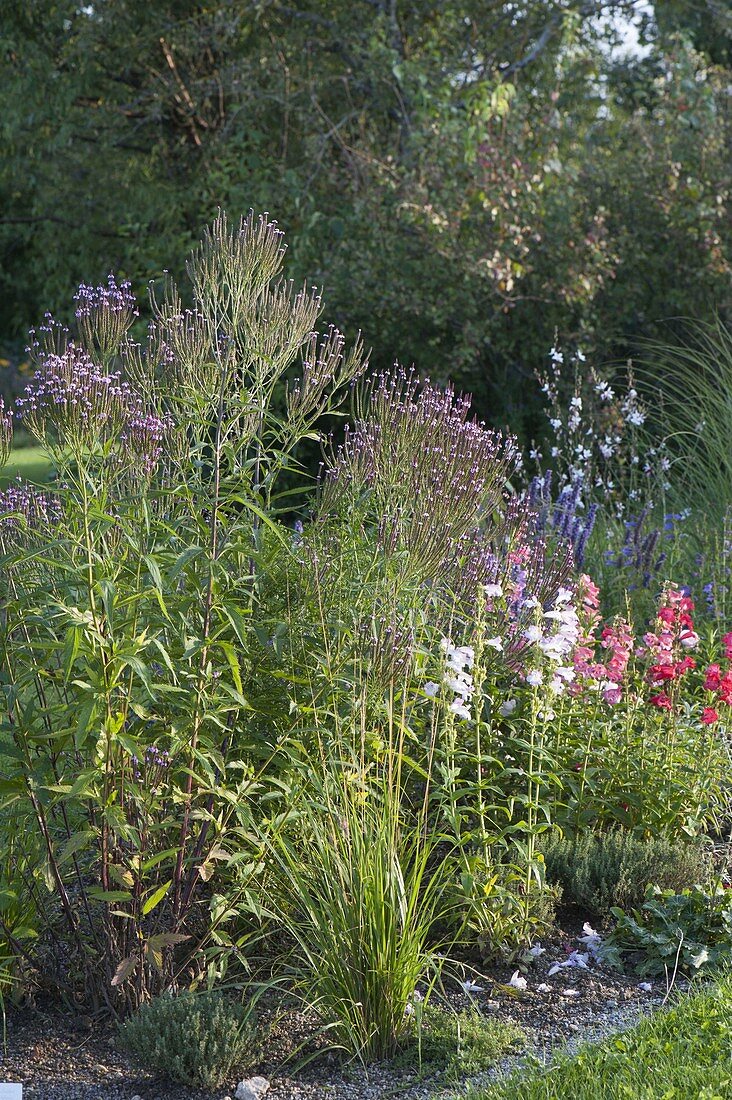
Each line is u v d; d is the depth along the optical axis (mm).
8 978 3965
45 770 3816
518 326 11688
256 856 4016
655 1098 3281
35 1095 3516
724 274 11602
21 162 14820
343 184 11945
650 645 5398
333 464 4820
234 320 4035
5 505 4211
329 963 3842
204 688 3848
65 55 14344
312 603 4297
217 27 12945
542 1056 3668
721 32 15617
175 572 3613
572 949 4426
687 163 12195
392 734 4668
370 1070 3672
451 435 5215
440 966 4047
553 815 5012
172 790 3975
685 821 5168
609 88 16359
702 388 10359
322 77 13492
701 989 4039
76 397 3637
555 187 11898
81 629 3455
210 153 13312
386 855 3895
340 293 11141
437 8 13477
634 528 8070
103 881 3793
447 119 11555
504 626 5281
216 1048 3584
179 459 4184
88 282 14664
